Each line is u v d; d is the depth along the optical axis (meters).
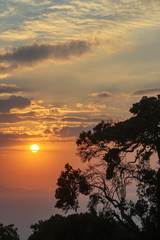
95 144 45.12
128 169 43.25
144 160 43.06
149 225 41.19
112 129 44.16
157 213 41.38
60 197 45.16
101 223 44.75
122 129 42.97
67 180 44.94
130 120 42.78
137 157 43.22
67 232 46.16
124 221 43.75
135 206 41.97
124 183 43.12
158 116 41.88
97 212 44.28
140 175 42.69
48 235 48.00
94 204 43.94
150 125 41.88
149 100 43.03
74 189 44.94
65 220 47.25
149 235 41.09
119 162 43.62
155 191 42.19
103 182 43.97
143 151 43.19
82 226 45.78
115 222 45.56
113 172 43.72
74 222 46.19
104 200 43.59
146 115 42.12
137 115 43.50
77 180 44.81
